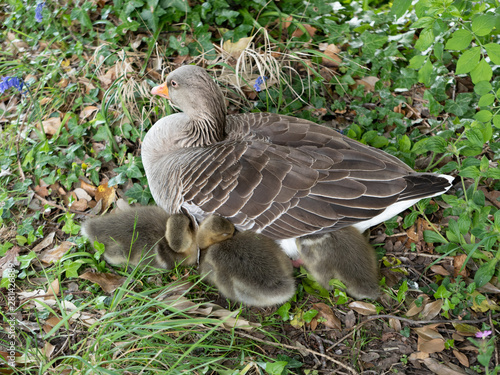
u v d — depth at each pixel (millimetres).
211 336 1417
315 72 1786
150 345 1361
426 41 1533
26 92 1798
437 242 1571
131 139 1731
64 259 1504
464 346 1413
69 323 1446
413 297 1485
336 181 1415
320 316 1459
